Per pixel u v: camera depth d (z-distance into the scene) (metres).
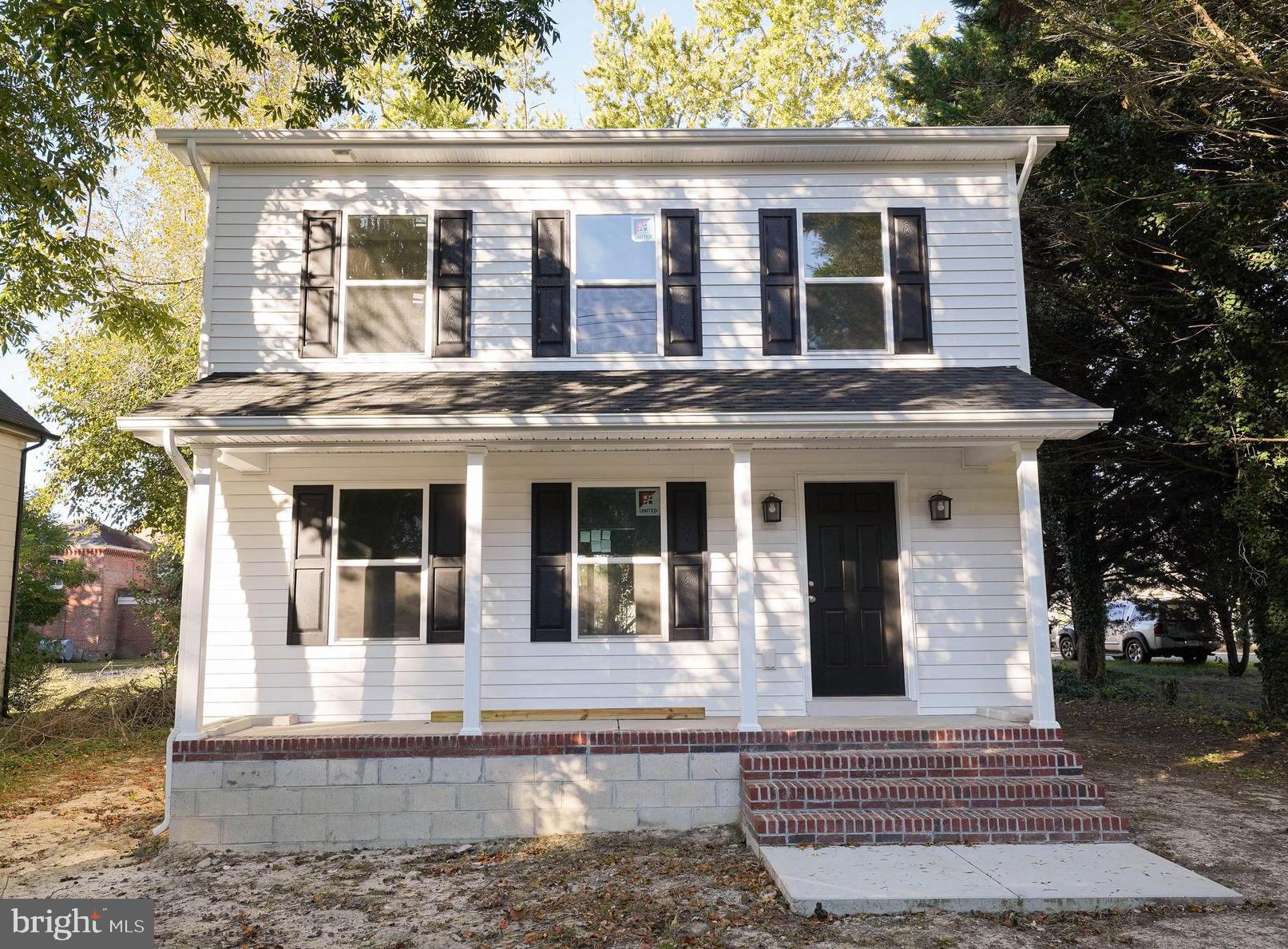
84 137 10.74
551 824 7.63
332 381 8.84
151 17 8.40
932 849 6.63
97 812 8.89
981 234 9.53
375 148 9.16
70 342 16.50
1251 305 10.80
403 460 9.16
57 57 8.20
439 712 8.69
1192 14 9.05
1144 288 11.84
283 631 8.88
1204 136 11.15
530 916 5.82
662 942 5.30
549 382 8.79
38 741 12.44
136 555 30.22
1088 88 10.77
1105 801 8.14
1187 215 10.65
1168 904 5.64
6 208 10.66
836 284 9.49
